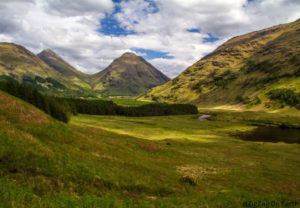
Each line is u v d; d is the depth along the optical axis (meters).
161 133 128.88
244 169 67.19
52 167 36.12
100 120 159.25
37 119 50.47
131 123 157.38
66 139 49.53
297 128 198.00
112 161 48.03
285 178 63.28
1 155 34.66
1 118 44.84
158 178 46.16
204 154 81.56
